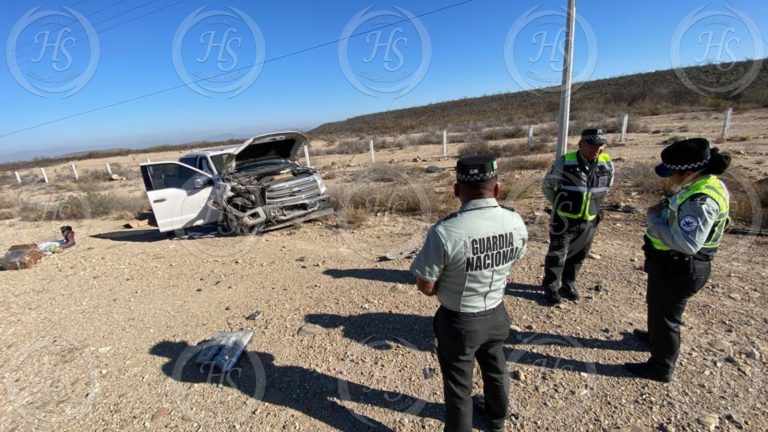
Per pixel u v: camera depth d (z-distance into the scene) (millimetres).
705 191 2242
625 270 4414
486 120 40906
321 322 3846
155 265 6156
